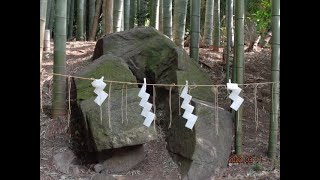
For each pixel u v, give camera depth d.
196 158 3.73
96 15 8.70
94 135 3.60
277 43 3.81
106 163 3.78
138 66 4.61
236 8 4.12
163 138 4.20
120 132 3.60
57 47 4.28
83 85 4.02
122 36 4.94
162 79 4.43
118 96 3.93
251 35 7.00
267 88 5.50
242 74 4.13
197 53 4.86
